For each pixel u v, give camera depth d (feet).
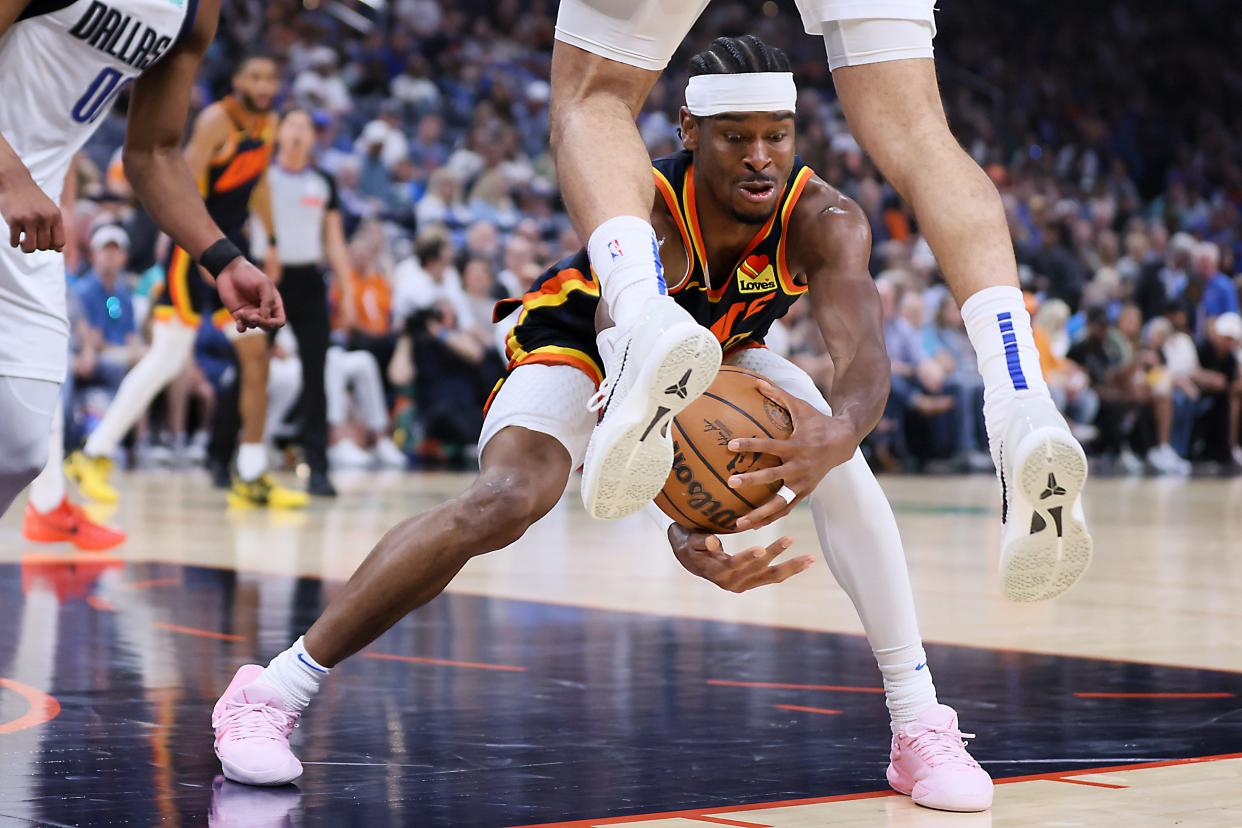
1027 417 8.00
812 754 10.98
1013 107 85.25
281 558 23.80
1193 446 60.13
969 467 53.83
